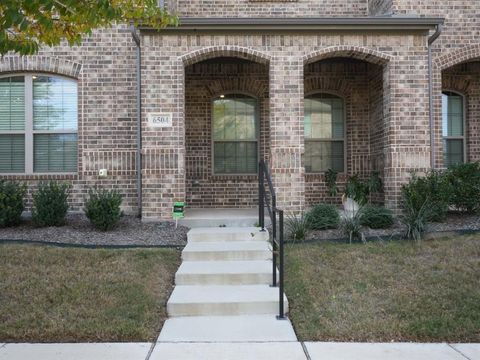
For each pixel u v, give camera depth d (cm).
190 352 461
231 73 1159
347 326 518
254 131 1194
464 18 1091
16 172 1073
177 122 938
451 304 564
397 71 970
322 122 1200
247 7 1170
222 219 911
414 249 733
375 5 1160
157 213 932
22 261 674
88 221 945
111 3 523
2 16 443
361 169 1159
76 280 618
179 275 641
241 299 579
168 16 614
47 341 491
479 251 712
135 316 538
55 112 1076
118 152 1032
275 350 467
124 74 1042
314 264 685
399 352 463
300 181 946
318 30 954
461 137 1195
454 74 1177
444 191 868
